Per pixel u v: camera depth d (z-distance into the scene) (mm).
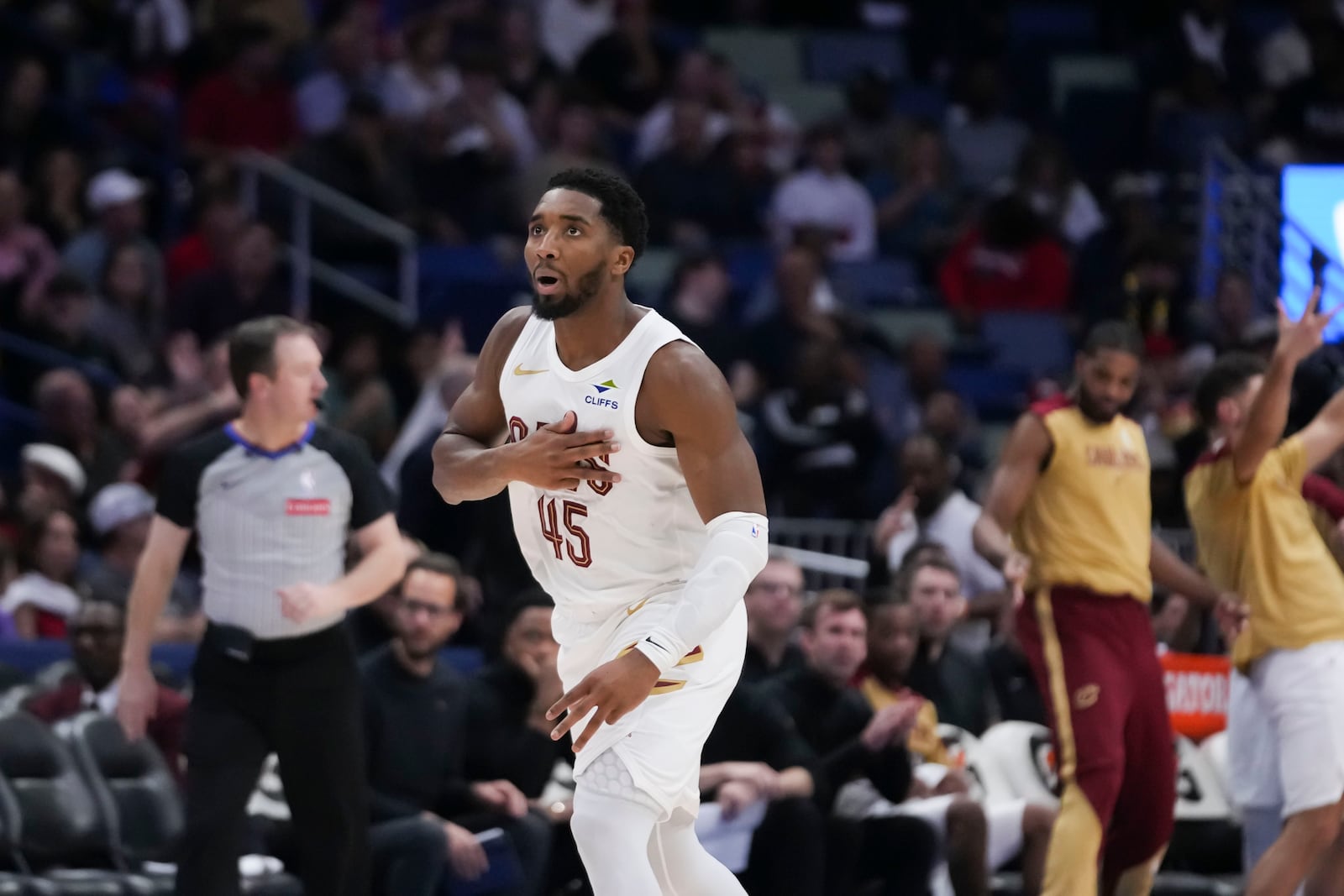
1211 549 20719
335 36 42031
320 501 18266
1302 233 31422
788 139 45469
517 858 20438
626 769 13547
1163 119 48094
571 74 44844
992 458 38719
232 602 18047
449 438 14398
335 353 35344
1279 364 19438
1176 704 23641
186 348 32312
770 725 21391
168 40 43562
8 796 20531
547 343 13938
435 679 21031
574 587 14164
